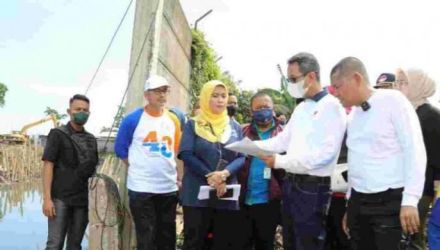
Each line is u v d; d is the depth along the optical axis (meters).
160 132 4.34
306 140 3.43
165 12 5.99
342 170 3.81
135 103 5.14
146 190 4.25
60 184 4.61
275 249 5.38
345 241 3.97
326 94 3.47
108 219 4.72
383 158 2.93
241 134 4.45
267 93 4.50
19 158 25.31
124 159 4.40
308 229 3.42
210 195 4.11
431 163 3.72
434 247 3.28
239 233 4.48
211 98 4.23
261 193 4.37
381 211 2.94
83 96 4.74
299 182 3.45
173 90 7.09
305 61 3.47
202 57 11.65
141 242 4.25
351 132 3.13
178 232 6.19
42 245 8.83
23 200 17.03
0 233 9.88
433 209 3.32
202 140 4.18
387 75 4.26
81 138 4.75
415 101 3.84
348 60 3.02
